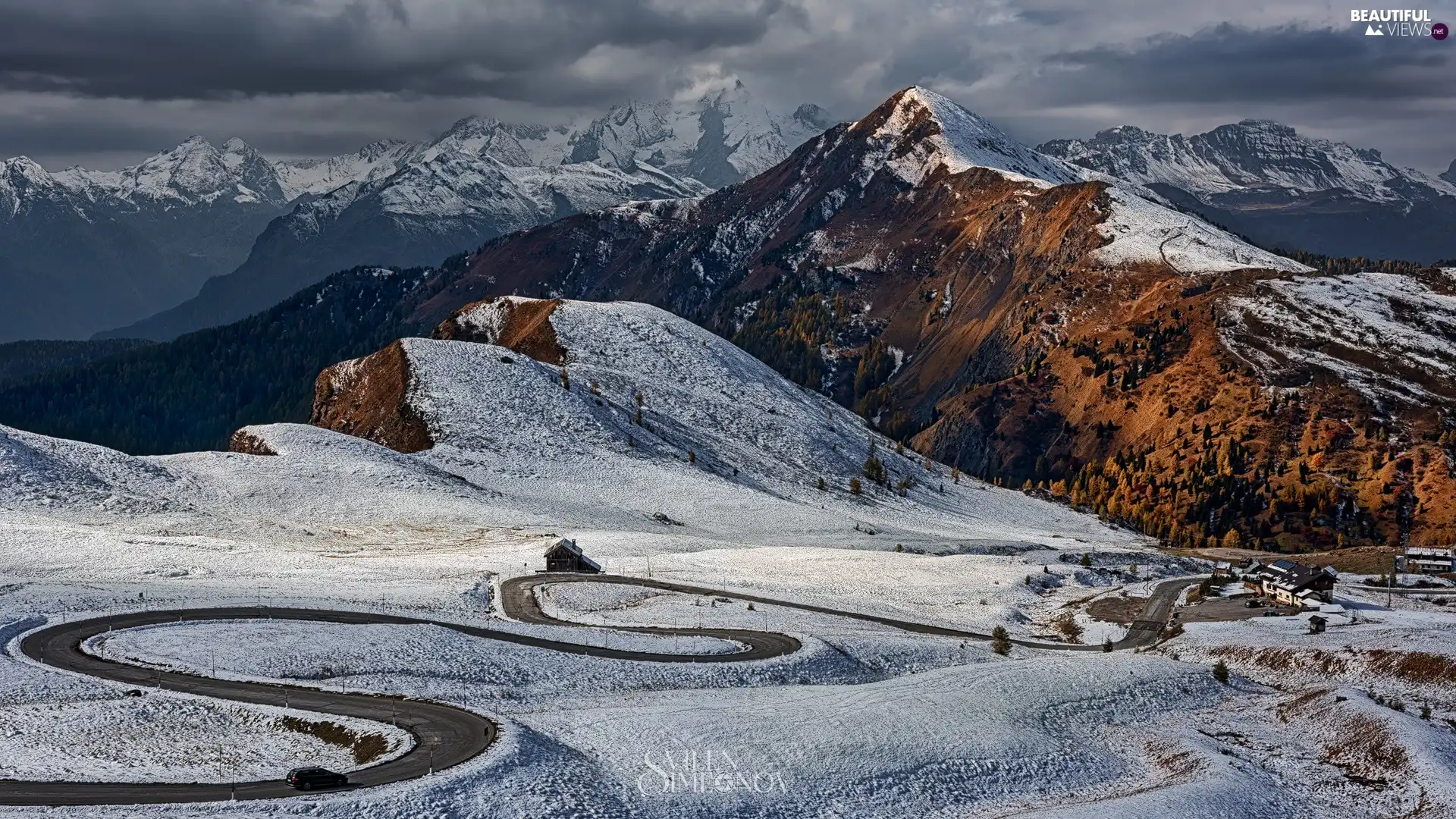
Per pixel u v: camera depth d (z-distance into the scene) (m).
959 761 80.69
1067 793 79.94
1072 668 105.62
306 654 91.19
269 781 66.31
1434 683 105.19
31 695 79.31
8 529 140.00
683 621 117.62
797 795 72.69
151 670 86.00
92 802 62.09
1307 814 79.62
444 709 80.06
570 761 72.31
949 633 124.88
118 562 128.88
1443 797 81.06
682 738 78.06
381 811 62.75
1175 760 87.31
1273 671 113.75
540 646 101.62
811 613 127.31
